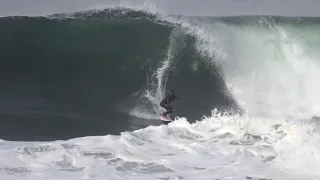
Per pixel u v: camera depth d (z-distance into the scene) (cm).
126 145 3941
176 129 4550
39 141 4366
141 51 6706
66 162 3384
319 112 5872
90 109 6100
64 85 6650
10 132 4800
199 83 6488
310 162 3459
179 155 3712
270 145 4006
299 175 3212
